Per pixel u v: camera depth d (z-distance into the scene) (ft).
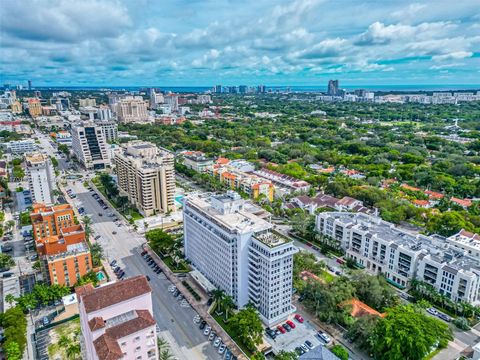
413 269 572.51
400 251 585.22
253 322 427.33
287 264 472.44
